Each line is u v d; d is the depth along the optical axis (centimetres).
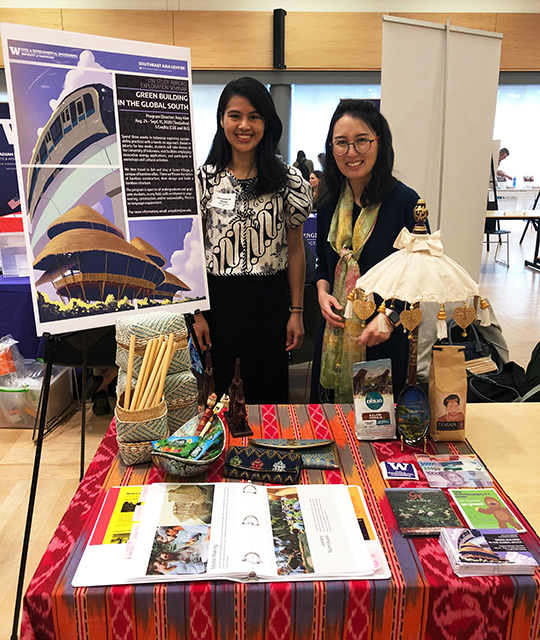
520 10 596
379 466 132
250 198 208
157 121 173
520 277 653
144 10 561
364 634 95
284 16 564
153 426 130
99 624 93
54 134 155
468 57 289
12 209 308
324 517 110
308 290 287
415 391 140
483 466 131
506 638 96
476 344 254
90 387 315
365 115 176
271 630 94
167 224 179
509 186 695
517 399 221
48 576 96
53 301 161
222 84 595
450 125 298
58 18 556
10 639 148
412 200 188
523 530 106
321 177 203
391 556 101
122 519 109
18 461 260
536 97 650
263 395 229
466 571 96
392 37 267
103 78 161
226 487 120
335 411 163
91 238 165
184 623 93
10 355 288
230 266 211
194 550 100
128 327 144
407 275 130
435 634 96
